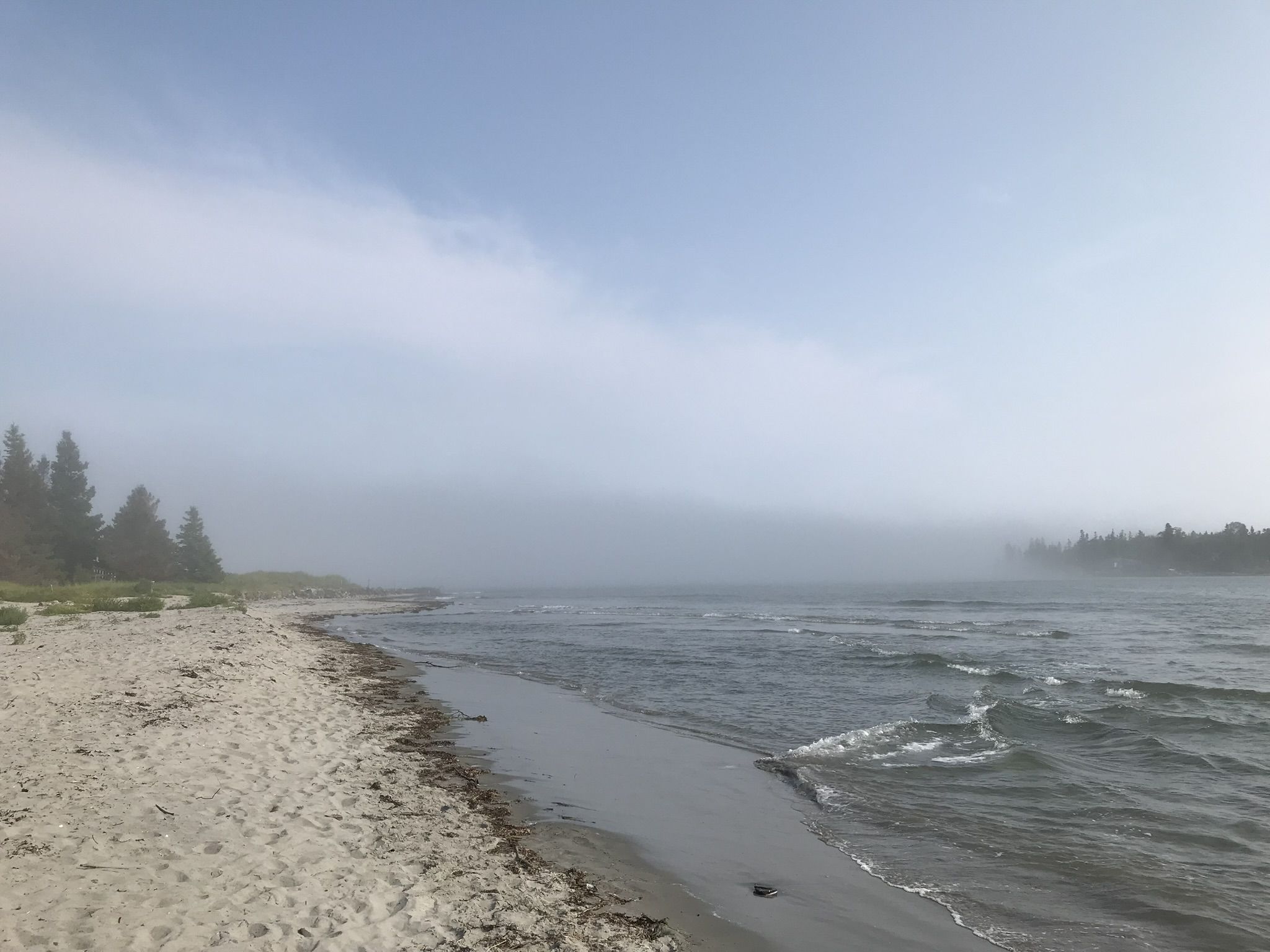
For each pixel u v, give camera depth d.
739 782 11.21
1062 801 10.28
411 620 52.91
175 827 7.20
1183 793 10.62
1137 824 9.36
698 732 14.74
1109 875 7.77
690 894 7.16
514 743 13.29
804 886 7.45
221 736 11.20
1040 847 8.58
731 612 65.25
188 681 14.98
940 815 9.67
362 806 8.66
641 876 7.53
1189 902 7.11
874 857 8.24
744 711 17.00
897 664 25.06
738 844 8.57
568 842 8.38
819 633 39.72
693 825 9.21
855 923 6.63
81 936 4.90
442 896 6.32
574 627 45.22
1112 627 43.75
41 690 12.94
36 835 6.59
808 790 10.68
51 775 8.41
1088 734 14.52
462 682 20.92
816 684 20.97
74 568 56.47
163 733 10.87
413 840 7.71
